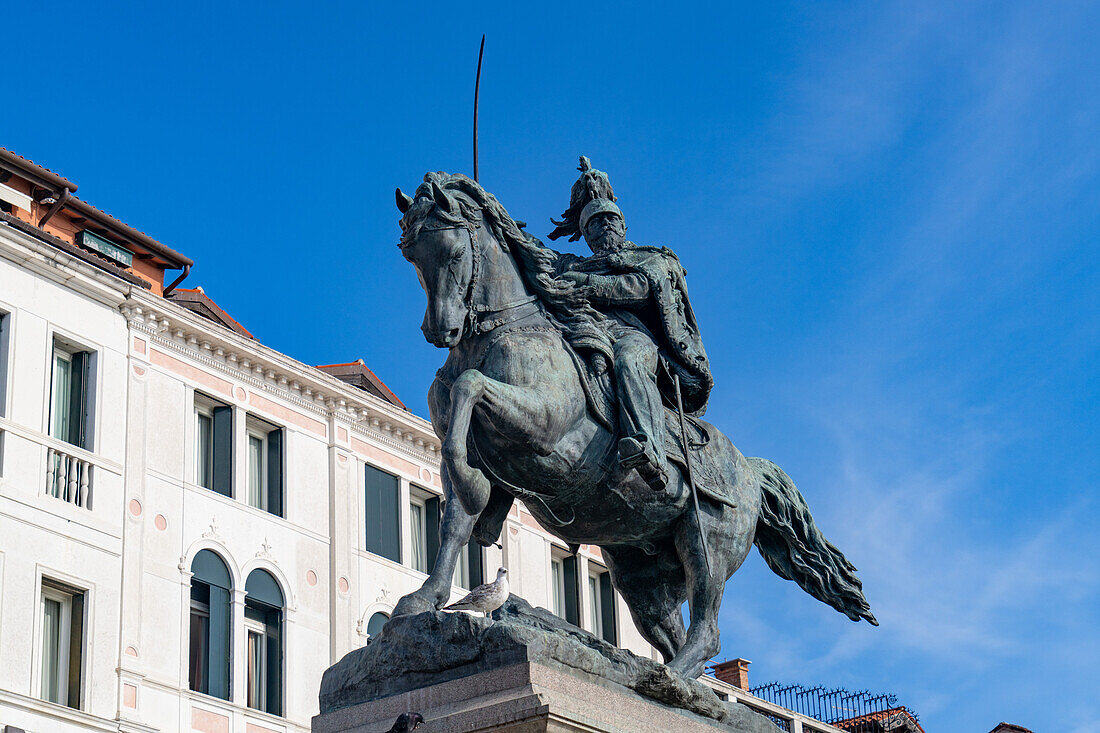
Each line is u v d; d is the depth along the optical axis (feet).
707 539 21.07
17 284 68.18
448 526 19.08
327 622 76.69
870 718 85.66
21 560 64.13
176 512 71.61
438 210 19.33
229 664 71.67
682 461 20.80
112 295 71.82
